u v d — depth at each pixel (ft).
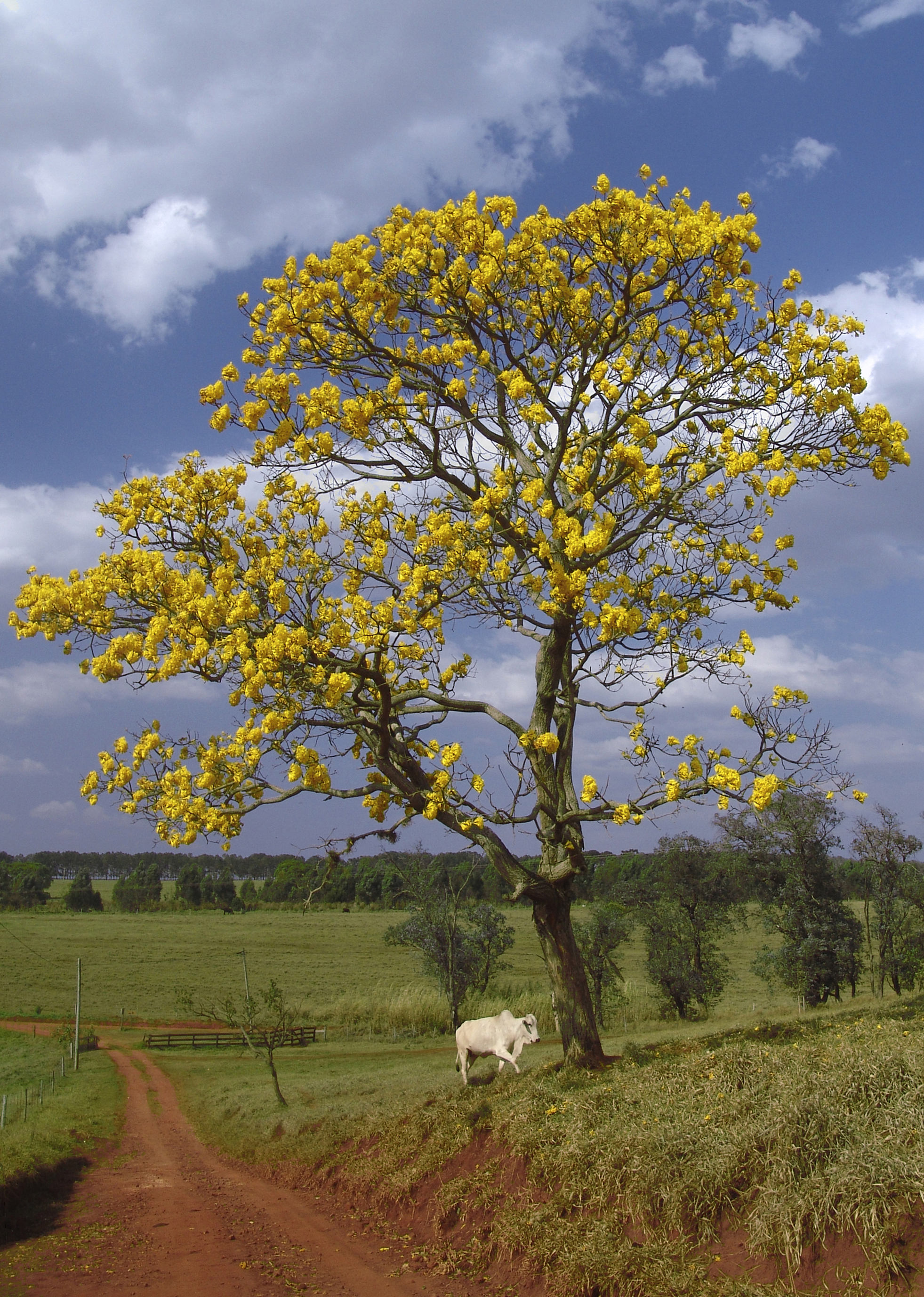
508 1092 32.86
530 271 35.63
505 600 35.14
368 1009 127.44
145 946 224.74
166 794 33.81
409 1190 29.73
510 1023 37.58
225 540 35.35
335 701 30.71
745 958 170.50
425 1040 107.86
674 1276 17.81
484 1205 25.34
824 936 94.38
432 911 106.93
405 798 35.88
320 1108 50.90
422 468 37.58
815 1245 16.67
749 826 98.48
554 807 36.42
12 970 189.16
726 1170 19.39
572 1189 22.52
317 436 34.60
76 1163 50.31
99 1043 126.31
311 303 34.17
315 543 38.17
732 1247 18.20
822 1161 18.13
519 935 222.07
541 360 39.09
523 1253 21.89
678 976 105.40
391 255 36.68
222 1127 61.21
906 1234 15.60
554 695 37.55
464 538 34.60
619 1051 57.77
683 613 35.96
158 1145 58.90
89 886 346.74
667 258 34.40
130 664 31.55
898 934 95.86
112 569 34.65
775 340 35.27
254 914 310.04
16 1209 37.06
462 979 111.34
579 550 30.50
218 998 161.07
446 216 34.58
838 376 33.22
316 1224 31.53
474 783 33.14
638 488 34.50
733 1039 35.88
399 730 38.45
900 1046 22.11
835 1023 35.83
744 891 104.32
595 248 34.37
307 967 191.21
